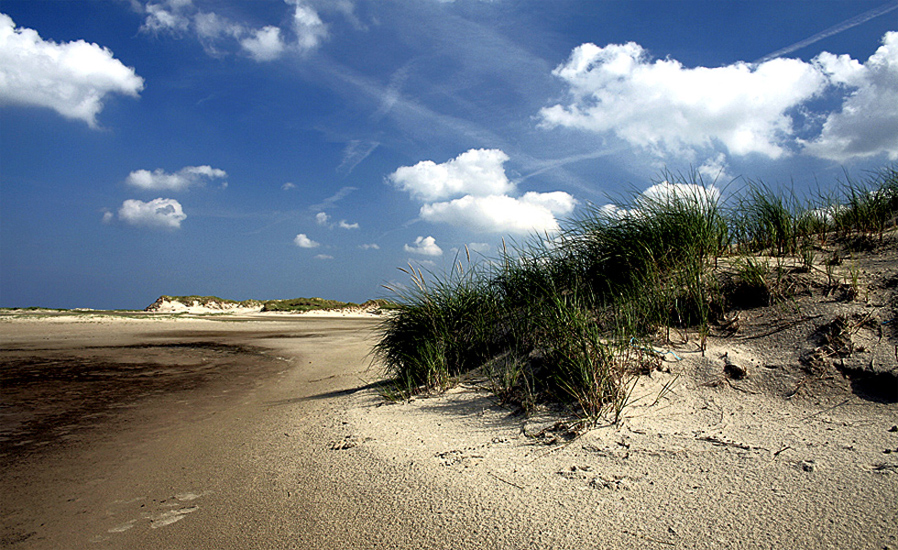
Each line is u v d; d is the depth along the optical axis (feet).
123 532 8.19
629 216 17.13
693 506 6.89
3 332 59.41
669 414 10.12
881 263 14.14
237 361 35.96
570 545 6.31
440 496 8.07
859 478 6.98
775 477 7.35
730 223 17.66
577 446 9.39
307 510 8.23
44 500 9.92
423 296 18.85
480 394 13.82
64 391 23.31
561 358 12.21
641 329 13.70
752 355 11.66
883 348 10.56
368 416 13.88
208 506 8.89
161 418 17.26
